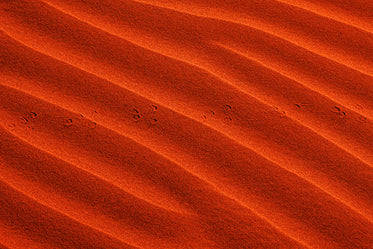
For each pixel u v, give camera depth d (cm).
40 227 243
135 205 245
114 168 247
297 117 252
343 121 252
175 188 246
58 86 253
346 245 244
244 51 258
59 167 247
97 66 254
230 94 254
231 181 247
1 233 242
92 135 249
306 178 248
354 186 247
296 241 244
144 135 250
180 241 243
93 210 245
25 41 256
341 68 257
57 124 250
